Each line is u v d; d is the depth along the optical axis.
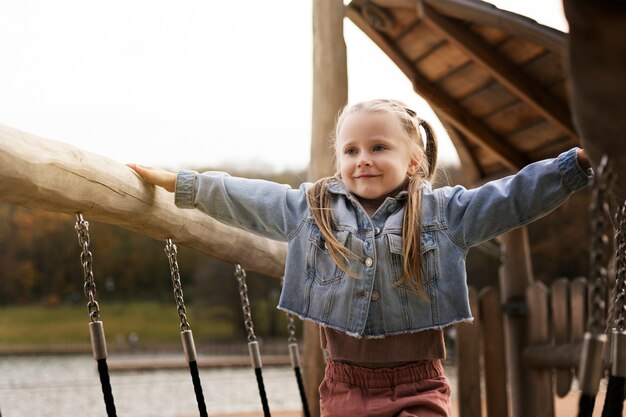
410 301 1.82
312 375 3.78
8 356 40.25
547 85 4.14
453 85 4.62
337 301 1.85
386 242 1.82
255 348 2.37
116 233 58.62
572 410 7.05
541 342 4.89
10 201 1.43
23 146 1.39
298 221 1.94
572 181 1.73
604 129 1.05
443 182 2.12
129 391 13.30
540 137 4.57
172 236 2.09
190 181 1.95
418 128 1.95
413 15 4.32
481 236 1.82
